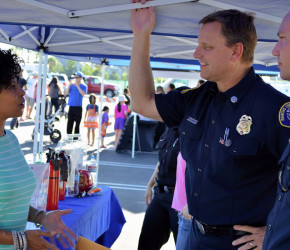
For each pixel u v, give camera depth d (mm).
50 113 10008
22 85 10641
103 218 3141
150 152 10227
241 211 1530
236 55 1525
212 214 1569
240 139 1507
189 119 1694
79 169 3125
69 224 2305
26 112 14711
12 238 1521
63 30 4191
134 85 1843
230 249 1561
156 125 10211
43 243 1584
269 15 2029
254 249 1477
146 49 1882
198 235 1657
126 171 7793
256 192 1520
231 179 1524
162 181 2842
